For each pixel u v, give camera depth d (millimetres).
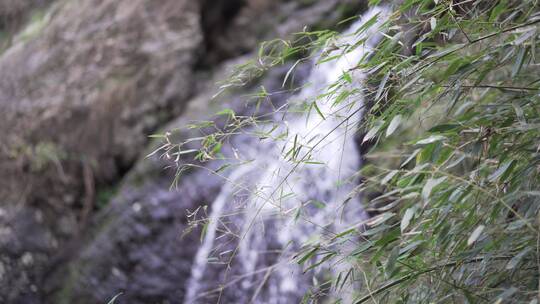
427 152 1254
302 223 3410
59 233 5172
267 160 4164
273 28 5598
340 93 1443
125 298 4480
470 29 1445
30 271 4953
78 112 5473
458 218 1388
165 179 4766
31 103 5633
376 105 1376
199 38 5699
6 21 7098
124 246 4621
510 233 1291
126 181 4895
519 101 1327
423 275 1410
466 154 1313
